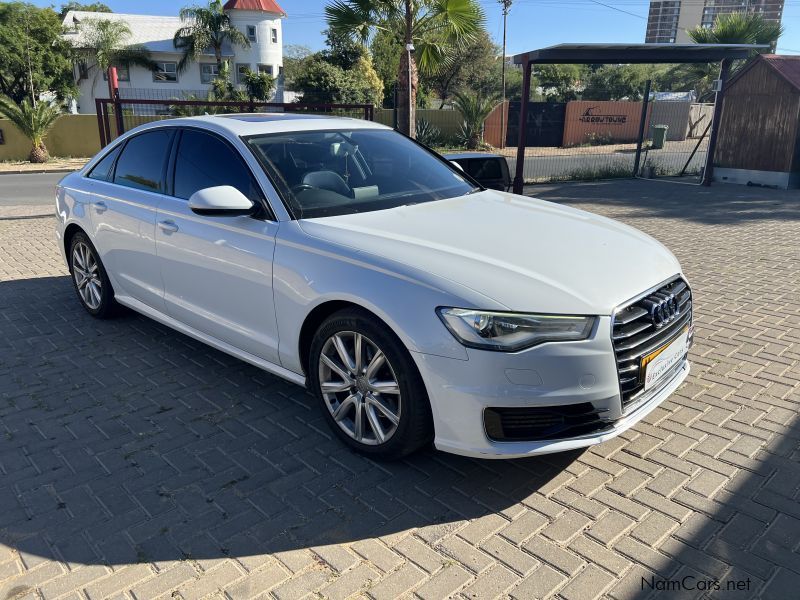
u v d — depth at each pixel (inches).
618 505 114.0
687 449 131.6
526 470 125.3
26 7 1472.7
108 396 158.1
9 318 214.5
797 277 262.1
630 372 114.0
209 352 185.0
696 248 319.0
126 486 121.0
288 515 112.6
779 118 564.1
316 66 1475.1
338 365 129.3
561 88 2000.5
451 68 1766.7
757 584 95.3
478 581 96.8
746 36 970.7
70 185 211.6
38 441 137.3
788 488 118.0
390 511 113.5
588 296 110.4
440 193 161.8
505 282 110.4
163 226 164.7
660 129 1043.9
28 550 104.0
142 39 1749.5
